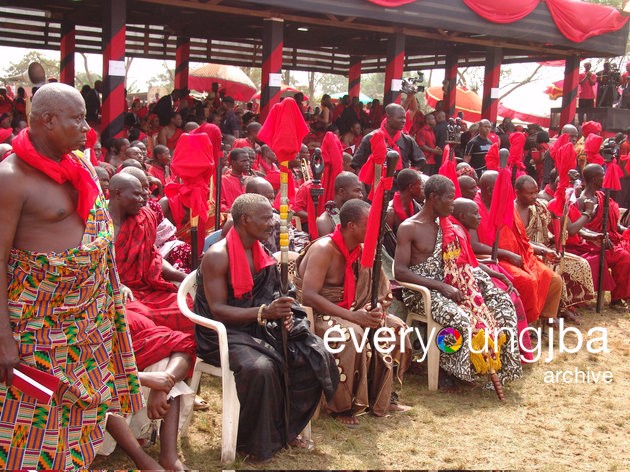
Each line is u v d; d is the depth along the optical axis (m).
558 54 18.19
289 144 4.17
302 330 4.34
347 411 4.82
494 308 5.87
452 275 5.70
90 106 14.52
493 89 16.45
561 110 18.05
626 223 9.76
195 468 4.06
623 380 6.01
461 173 8.02
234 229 4.37
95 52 18.27
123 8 10.74
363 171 5.87
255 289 4.43
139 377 3.79
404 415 5.07
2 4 14.77
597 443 4.73
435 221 5.81
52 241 3.18
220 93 17.56
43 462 3.20
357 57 20.09
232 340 4.21
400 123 7.37
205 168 5.38
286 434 4.27
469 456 4.44
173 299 4.89
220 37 18.30
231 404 4.13
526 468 4.30
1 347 3.04
